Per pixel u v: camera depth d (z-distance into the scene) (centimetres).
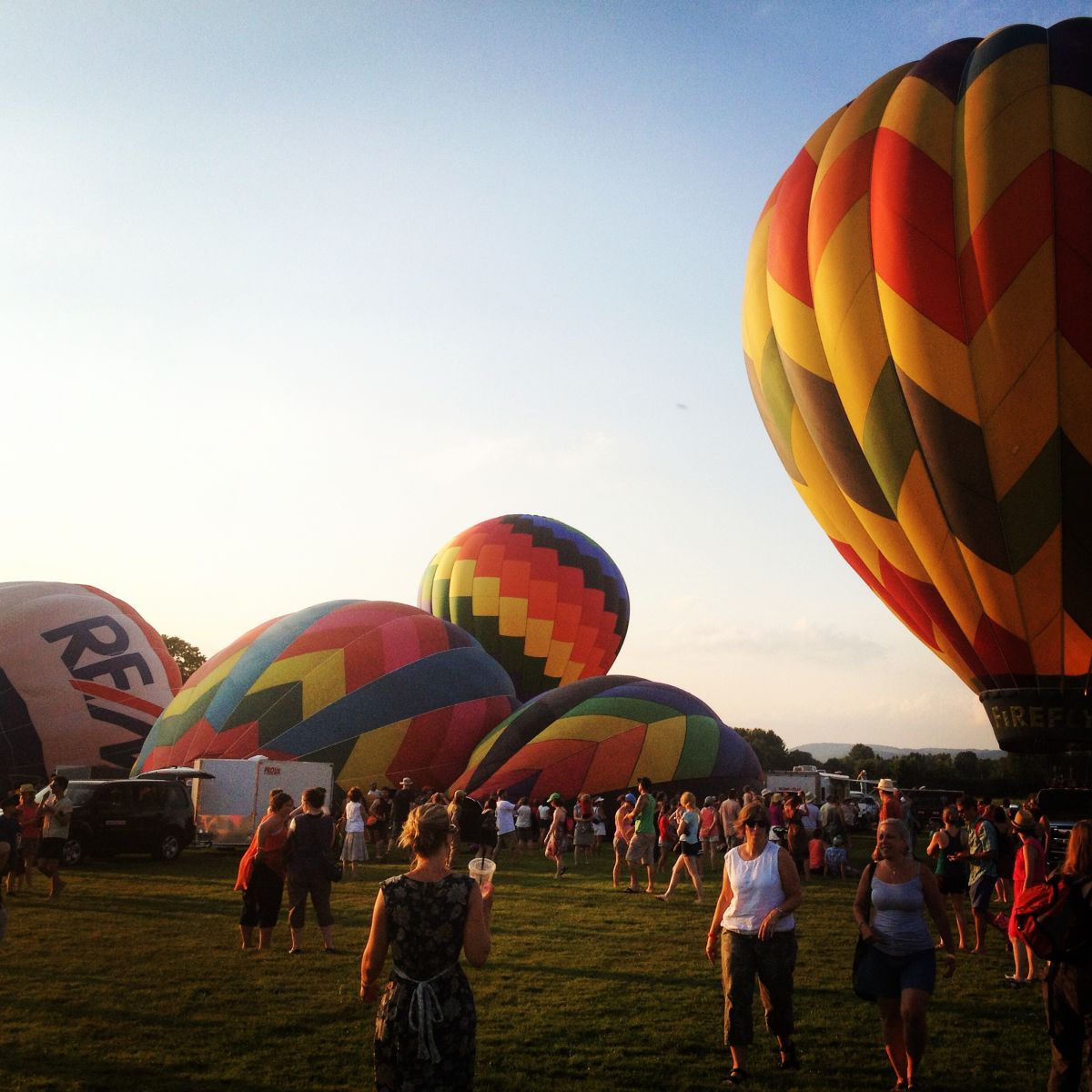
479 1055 780
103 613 4244
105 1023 852
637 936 1325
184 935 1286
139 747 4075
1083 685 2062
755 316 2428
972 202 1964
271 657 3291
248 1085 702
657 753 3173
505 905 1628
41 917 1423
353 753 3142
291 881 1180
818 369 2203
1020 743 2100
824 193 2183
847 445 2192
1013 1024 895
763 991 752
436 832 483
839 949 1266
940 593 2170
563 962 1145
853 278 2097
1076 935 548
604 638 4759
